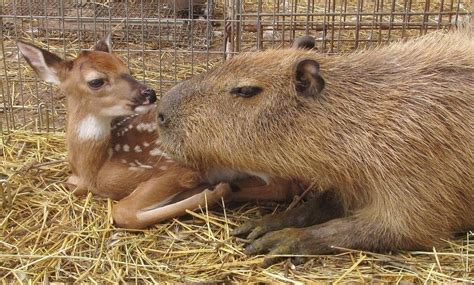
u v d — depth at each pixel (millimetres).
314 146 1510
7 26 2344
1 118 1956
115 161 1665
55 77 1653
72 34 2340
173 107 1531
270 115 1510
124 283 1501
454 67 1551
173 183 1625
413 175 1507
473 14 1958
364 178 1522
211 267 1524
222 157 1537
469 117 1521
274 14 1960
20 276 1505
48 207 1654
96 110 1636
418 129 1504
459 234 1590
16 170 1755
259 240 1547
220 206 1669
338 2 2480
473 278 1493
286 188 1668
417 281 1498
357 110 1514
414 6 2438
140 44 2318
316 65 1477
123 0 2531
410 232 1524
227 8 2150
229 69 1524
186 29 2357
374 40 2160
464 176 1522
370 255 1539
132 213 1600
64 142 1869
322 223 1599
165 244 1583
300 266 1523
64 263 1539
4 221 1616
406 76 1536
